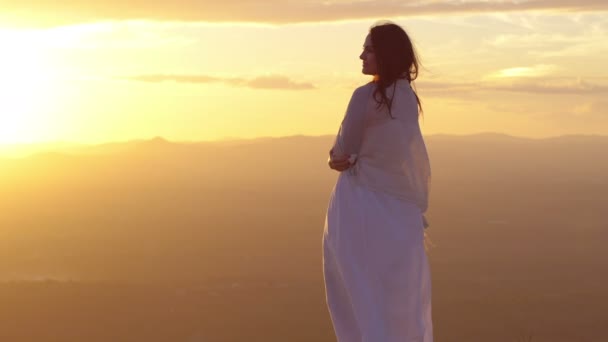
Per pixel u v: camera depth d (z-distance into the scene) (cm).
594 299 11219
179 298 10150
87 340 7700
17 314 8419
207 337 8544
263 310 10269
